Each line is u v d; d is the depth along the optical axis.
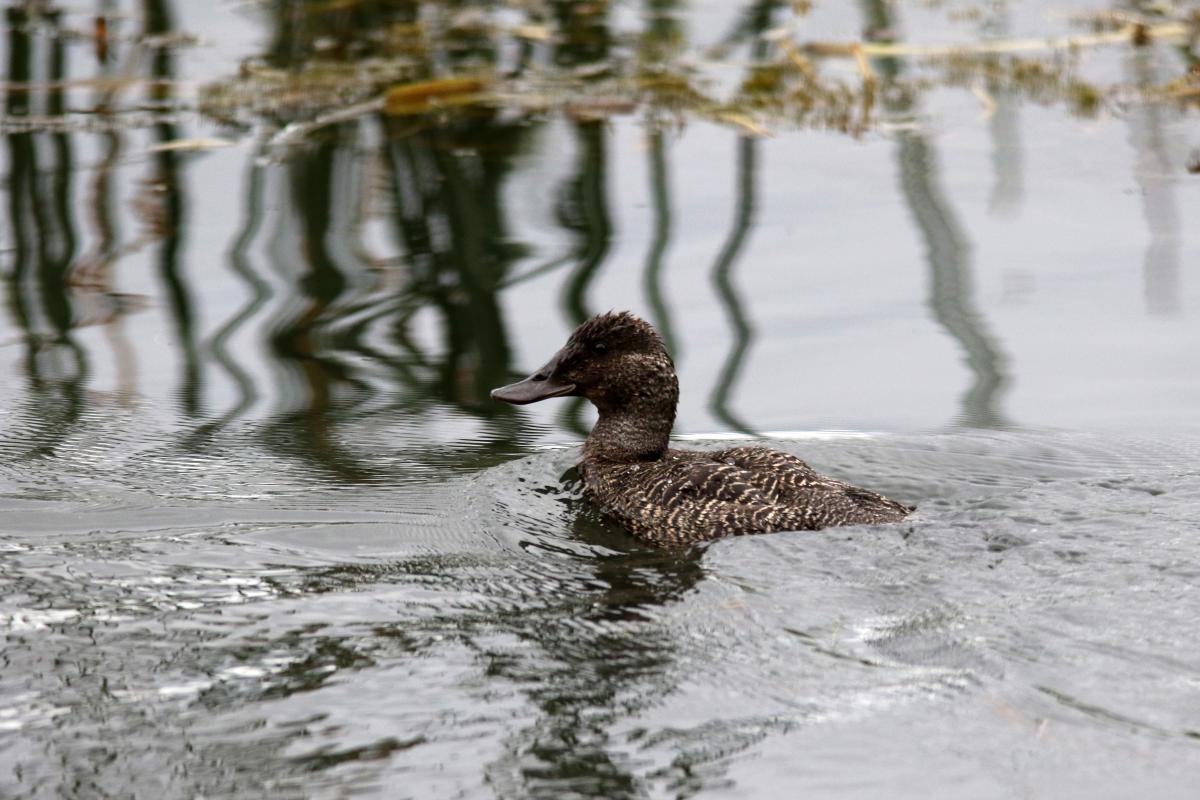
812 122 21.27
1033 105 21.62
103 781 8.25
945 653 9.40
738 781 8.18
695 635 9.81
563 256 17.70
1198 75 21.84
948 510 11.62
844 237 17.97
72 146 21.08
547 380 13.72
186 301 17.05
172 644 9.77
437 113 22.02
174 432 14.20
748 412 14.34
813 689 9.08
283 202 19.45
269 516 12.30
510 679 9.27
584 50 24.09
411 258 17.94
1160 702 8.77
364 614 10.22
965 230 17.98
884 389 14.70
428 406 14.84
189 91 22.72
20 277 17.53
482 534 11.89
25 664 9.49
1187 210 18.22
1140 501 11.73
